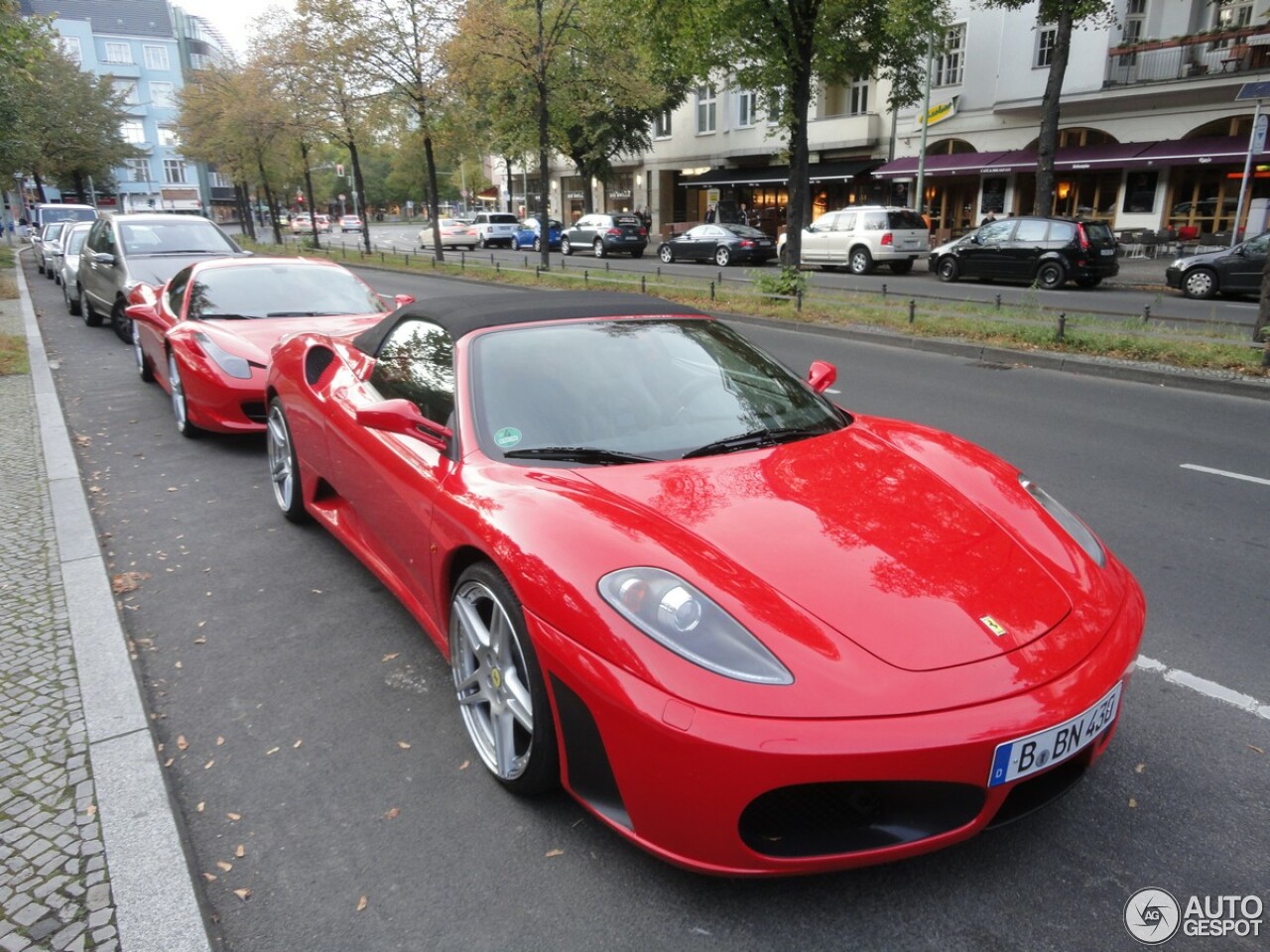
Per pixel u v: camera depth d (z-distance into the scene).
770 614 2.02
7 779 2.57
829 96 34.25
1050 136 20.47
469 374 3.07
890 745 1.83
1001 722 1.89
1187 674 3.22
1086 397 8.70
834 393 8.90
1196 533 4.76
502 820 2.45
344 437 3.71
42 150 40.94
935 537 2.37
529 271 23.75
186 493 5.45
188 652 3.45
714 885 2.18
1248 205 24.20
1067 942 2.00
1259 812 2.45
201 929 2.03
